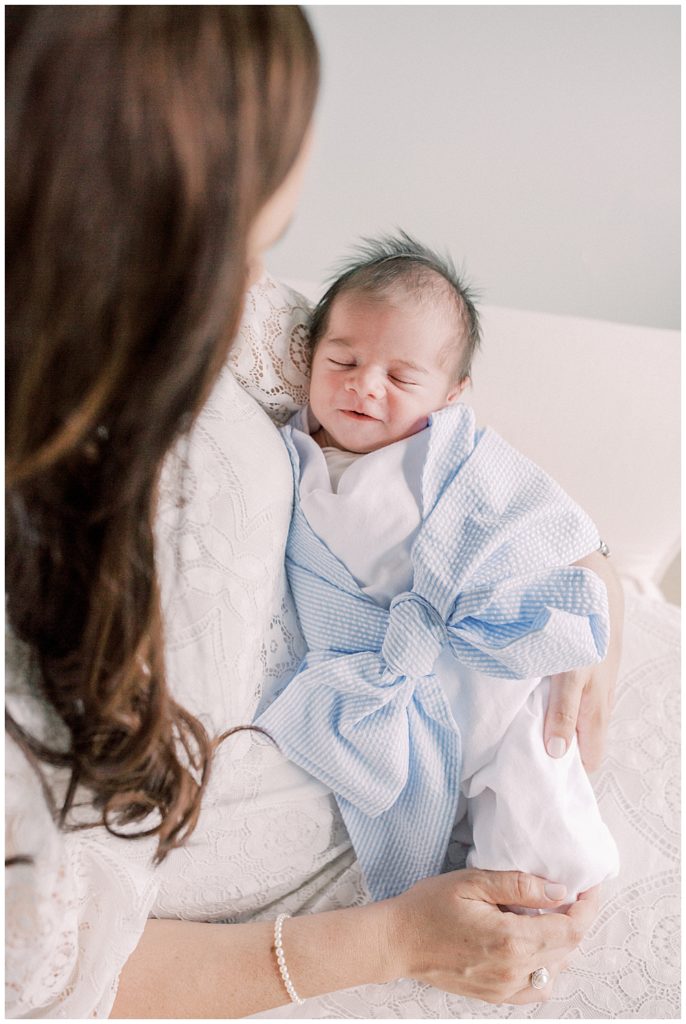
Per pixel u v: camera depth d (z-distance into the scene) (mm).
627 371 1264
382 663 817
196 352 463
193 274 439
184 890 771
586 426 1271
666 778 933
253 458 783
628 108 1348
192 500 694
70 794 574
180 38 408
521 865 789
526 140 1380
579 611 807
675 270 1453
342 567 828
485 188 1416
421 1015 783
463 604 812
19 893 566
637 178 1395
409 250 1013
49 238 418
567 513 861
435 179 1412
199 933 750
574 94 1344
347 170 1401
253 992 731
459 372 960
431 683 833
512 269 1479
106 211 416
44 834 565
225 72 417
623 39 1305
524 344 1271
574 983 802
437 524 823
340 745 812
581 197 1416
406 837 833
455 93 1350
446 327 918
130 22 403
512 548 826
